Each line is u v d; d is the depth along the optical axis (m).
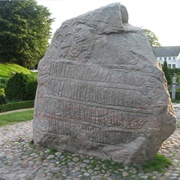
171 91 15.98
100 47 4.81
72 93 5.03
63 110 5.16
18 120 9.41
